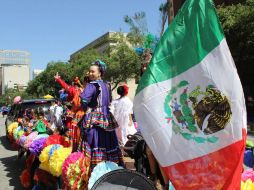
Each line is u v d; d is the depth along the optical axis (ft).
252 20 65.77
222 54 11.35
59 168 17.04
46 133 25.81
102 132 16.21
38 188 21.33
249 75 79.41
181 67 11.86
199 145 11.59
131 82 161.68
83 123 16.37
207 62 11.51
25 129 32.48
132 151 16.56
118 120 24.43
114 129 16.55
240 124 11.17
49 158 18.04
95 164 15.89
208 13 11.60
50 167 17.54
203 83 11.57
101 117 16.20
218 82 11.39
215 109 11.43
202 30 11.64
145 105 12.00
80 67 140.46
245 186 14.34
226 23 68.03
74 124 21.09
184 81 11.80
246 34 67.00
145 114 12.00
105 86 16.70
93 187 13.35
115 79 127.54
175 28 12.11
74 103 22.15
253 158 18.56
